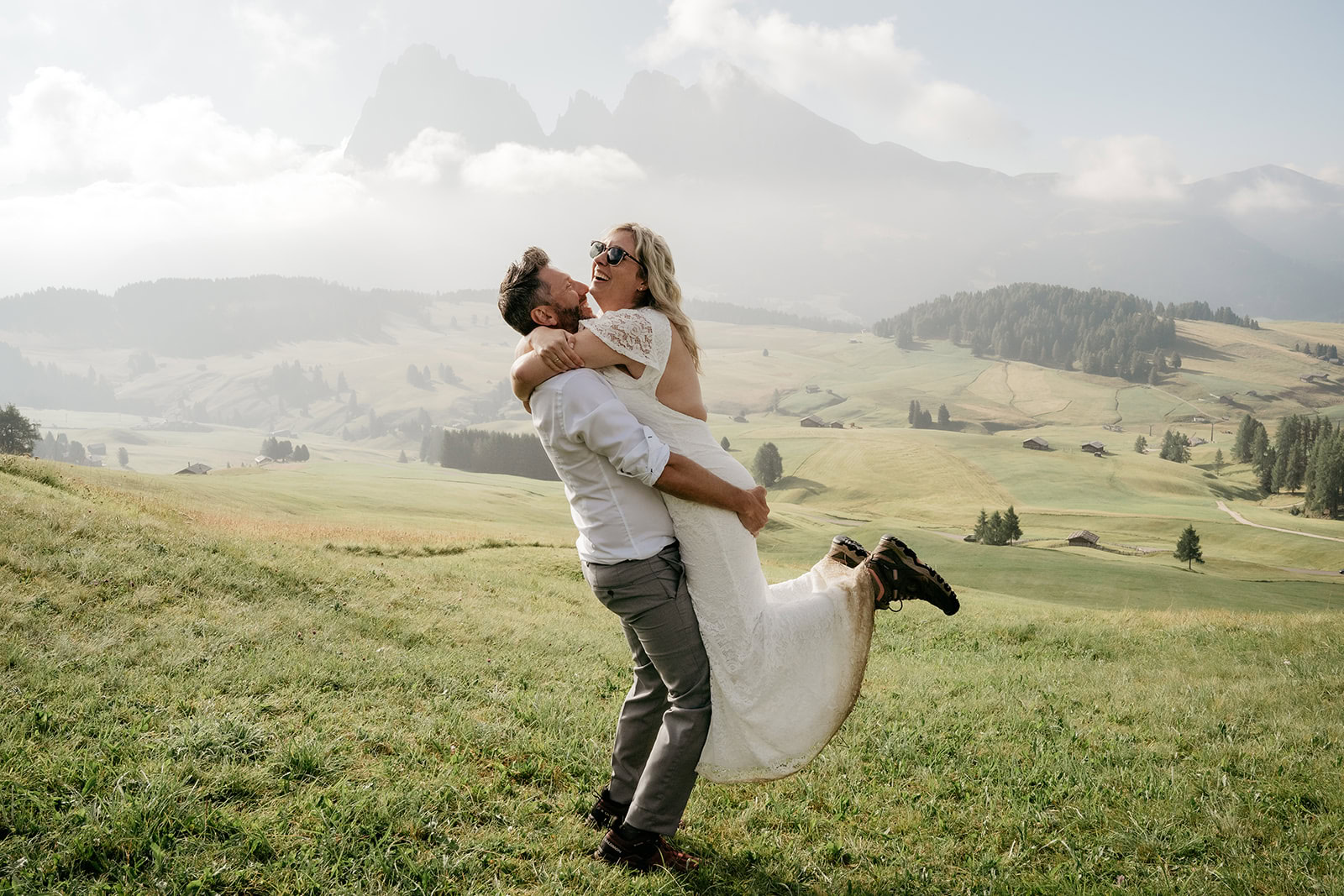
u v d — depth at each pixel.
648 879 3.03
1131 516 135.38
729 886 3.13
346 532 25.70
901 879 3.31
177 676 4.83
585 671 7.08
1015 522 114.62
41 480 16.41
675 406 2.95
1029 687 7.73
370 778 3.62
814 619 3.04
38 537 7.99
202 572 8.59
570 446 2.91
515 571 19.56
